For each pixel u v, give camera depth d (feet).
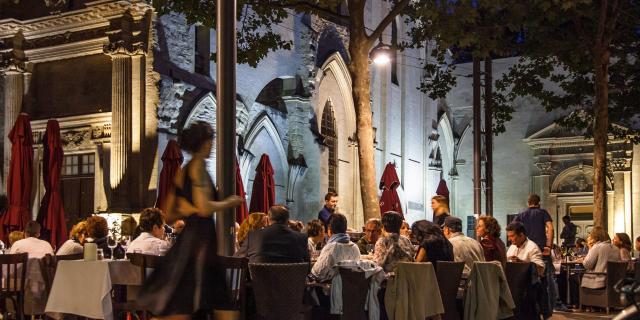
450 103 134.62
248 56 61.67
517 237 43.75
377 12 108.27
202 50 76.18
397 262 34.53
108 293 30.60
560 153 127.03
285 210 34.09
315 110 89.71
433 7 53.57
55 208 53.42
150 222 34.55
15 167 53.78
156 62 68.69
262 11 59.52
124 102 68.08
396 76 115.03
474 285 36.06
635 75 84.12
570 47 72.02
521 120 130.52
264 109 82.74
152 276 22.86
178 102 70.33
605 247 58.34
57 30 72.28
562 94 127.85
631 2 73.77
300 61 88.48
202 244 22.50
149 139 67.97
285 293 30.25
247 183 79.56
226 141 30.94
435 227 38.01
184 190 22.74
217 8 31.50
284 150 86.12
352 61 56.70
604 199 67.36
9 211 53.26
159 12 56.90
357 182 103.24
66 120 71.41
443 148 132.46
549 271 51.03
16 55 73.51
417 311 33.55
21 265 36.94
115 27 68.49
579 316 55.93
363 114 56.13
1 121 73.72
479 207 72.54
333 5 55.62
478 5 54.44
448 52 128.36
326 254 35.45
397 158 112.27
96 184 69.62
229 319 24.85
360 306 34.35
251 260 33.12
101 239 37.78
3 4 74.23
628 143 118.73
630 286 16.49
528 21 66.03
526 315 38.86
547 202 127.44
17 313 35.32
